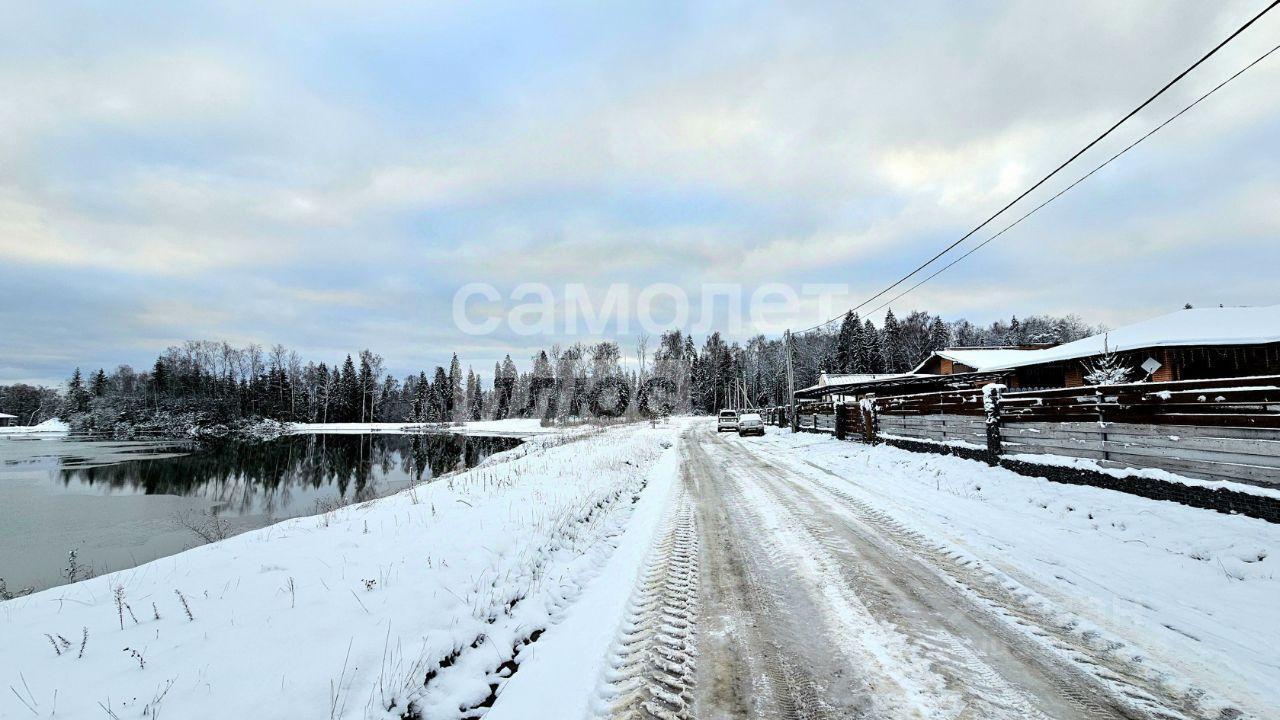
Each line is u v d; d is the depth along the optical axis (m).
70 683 3.13
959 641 3.99
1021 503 8.45
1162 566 5.54
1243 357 17.83
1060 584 5.12
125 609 4.27
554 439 29.19
